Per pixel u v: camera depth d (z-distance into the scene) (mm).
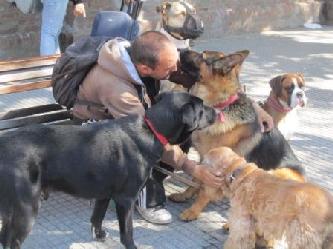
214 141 4379
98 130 3787
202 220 4379
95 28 4699
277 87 4957
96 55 4141
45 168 3697
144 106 4180
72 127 3787
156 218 4301
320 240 3650
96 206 4051
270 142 4426
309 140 5621
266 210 3771
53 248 4066
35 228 4238
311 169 5070
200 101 3926
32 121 4500
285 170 4348
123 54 4051
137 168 3814
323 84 7465
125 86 4070
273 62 8641
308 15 12430
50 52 6672
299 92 4867
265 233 3822
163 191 4379
